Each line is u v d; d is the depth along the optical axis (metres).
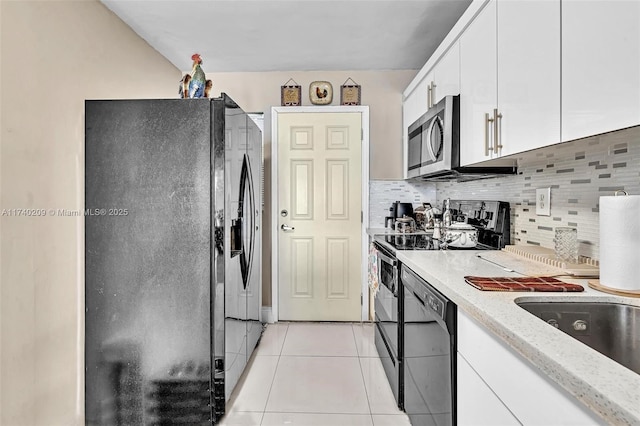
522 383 0.85
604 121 1.02
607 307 1.12
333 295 3.66
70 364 2.03
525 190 2.07
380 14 2.52
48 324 1.88
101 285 2.01
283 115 3.61
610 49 1.00
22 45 1.72
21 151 1.71
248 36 2.86
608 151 1.43
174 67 3.45
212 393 2.01
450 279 1.37
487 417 1.04
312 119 3.61
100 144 1.99
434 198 3.63
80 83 2.14
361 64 3.45
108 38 2.43
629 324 1.11
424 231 3.25
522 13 1.44
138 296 2.00
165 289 2.00
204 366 1.99
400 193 3.63
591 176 1.54
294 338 3.24
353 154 3.61
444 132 2.15
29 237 1.76
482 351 1.07
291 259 3.65
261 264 3.33
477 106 1.87
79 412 2.10
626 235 1.15
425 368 1.61
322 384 2.44
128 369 2.02
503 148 1.61
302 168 3.62
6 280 1.63
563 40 1.19
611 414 0.56
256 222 2.96
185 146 1.98
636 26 0.91
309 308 3.66
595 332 1.12
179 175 1.98
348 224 3.62
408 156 3.21
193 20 2.60
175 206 1.98
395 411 2.13
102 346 2.02
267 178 3.65
